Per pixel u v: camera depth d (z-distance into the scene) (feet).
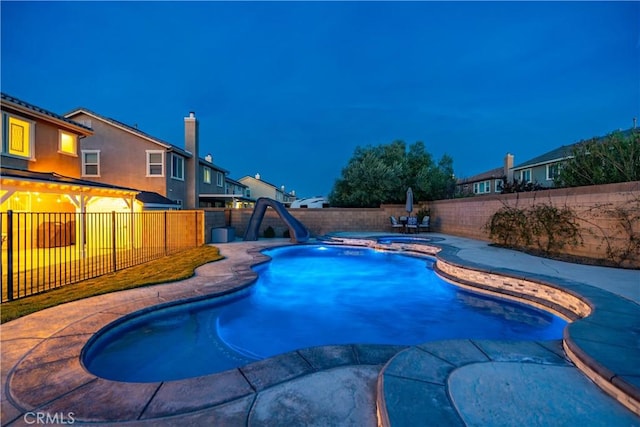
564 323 17.28
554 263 26.32
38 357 11.35
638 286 18.37
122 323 15.38
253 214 52.90
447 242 44.04
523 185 53.36
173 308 18.04
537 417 7.57
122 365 14.12
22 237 38.42
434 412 7.65
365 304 24.77
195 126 73.31
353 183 72.28
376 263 39.58
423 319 21.48
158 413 8.31
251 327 20.25
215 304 19.98
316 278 33.14
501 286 22.41
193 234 45.24
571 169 37.11
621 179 31.30
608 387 8.60
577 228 28.89
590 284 18.85
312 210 63.52
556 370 9.83
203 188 83.41
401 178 73.31
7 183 28.09
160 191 62.80
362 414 8.24
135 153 62.64
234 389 9.38
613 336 11.12
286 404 8.65
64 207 42.98
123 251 39.70
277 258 38.96
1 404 8.70
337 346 12.30
